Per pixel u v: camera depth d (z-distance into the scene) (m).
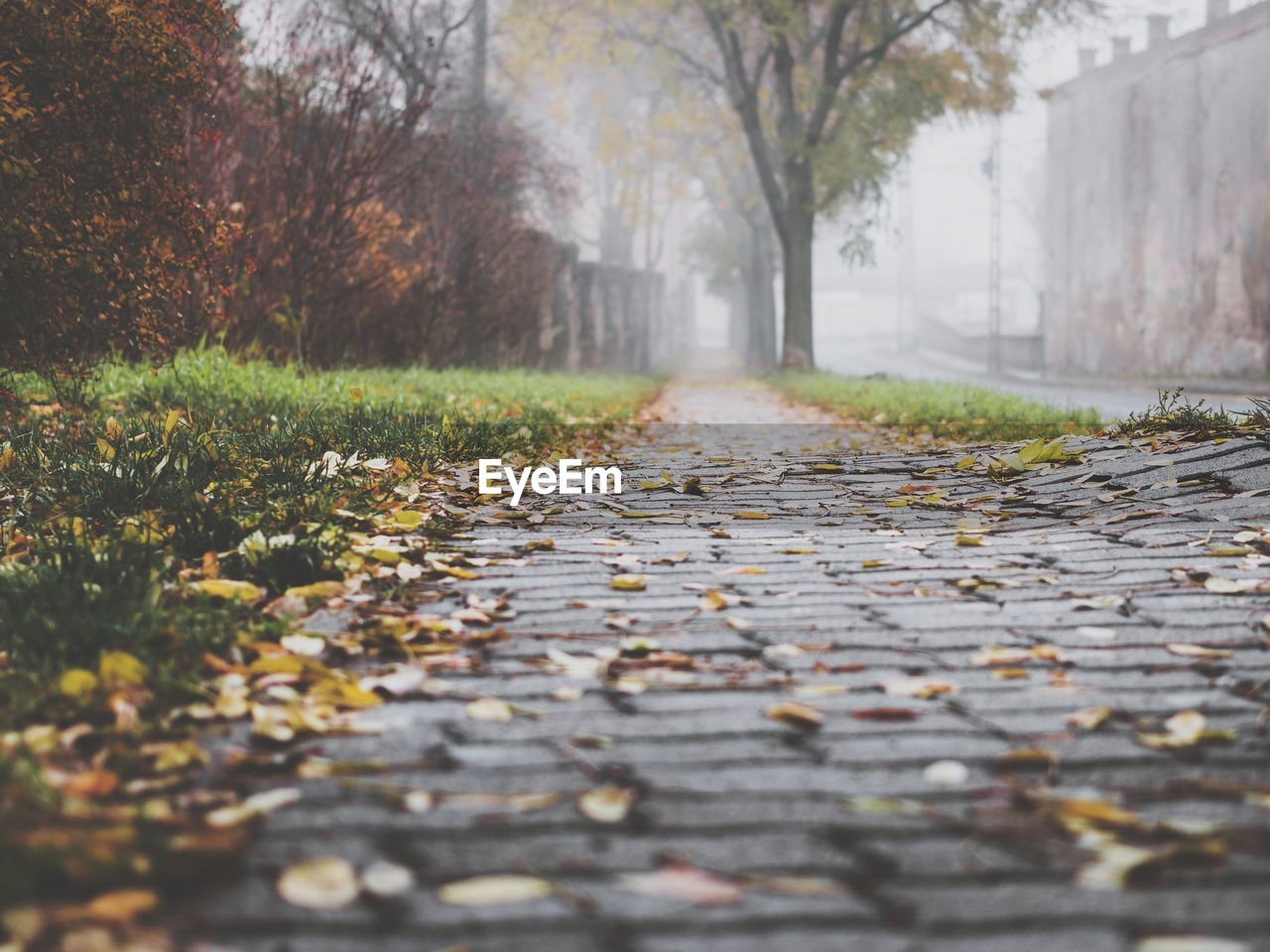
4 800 2.32
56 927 1.91
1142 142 47.09
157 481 5.81
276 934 2.00
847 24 37.44
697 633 4.01
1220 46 41.38
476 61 33.25
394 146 18.17
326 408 10.85
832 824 2.44
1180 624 4.04
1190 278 43.72
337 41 17.75
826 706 3.22
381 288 21.72
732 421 16.16
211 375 12.30
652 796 2.59
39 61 8.83
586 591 4.66
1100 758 2.81
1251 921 2.03
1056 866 2.25
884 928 2.03
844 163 33.00
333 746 2.92
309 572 4.53
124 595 3.79
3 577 4.01
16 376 11.55
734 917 2.07
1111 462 7.54
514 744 2.93
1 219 8.45
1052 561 5.13
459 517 6.31
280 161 17.38
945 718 3.11
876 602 4.44
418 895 2.14
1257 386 32.62
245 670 3.39
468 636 3.95
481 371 25.36
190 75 9.59
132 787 2.59
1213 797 2.57
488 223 28.02
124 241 9.70
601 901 2.12
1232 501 6.14
